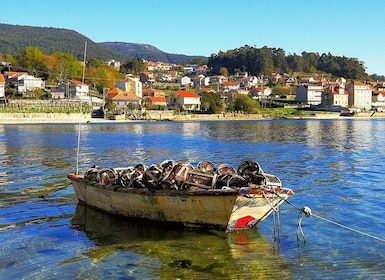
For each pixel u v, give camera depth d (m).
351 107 191.50
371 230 17.47
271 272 13.34
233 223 16.67
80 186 21.06
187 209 16.97
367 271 13.32
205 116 156.75
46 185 27.42
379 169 33.88
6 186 27.12
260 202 16.47
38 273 13.39
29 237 16.89
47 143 60.34
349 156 43.16
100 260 14.44
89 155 45.78
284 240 16.22
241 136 75.25
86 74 192.00
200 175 17.36
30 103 133.62
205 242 16.03
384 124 125.38
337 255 14.67
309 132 85.88
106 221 18.94
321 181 28.41
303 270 13.46
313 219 19.02
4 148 52.81
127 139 69.31
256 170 17.77
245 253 14.91
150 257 14.66
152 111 151.12
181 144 59.88
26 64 182.00
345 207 21.19
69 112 134.12
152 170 18.14
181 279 12.86
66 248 15.63
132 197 18.20
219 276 13.07
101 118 142.88
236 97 181.00
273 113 172.62
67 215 20.03
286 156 43.59
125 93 163.62
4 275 13.24
